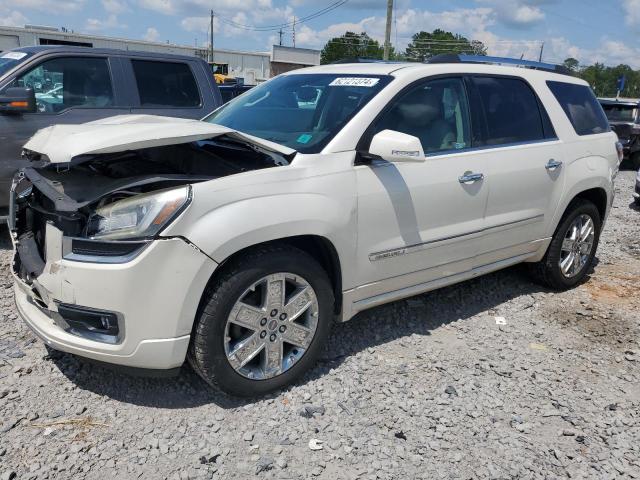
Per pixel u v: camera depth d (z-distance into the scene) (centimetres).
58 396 309
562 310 473
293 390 328
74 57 599
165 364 285
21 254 316
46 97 580
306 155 325
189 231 273
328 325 337
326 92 385
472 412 320
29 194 332
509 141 435
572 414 326
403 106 370
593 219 516
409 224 363
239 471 264
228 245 280
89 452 269
